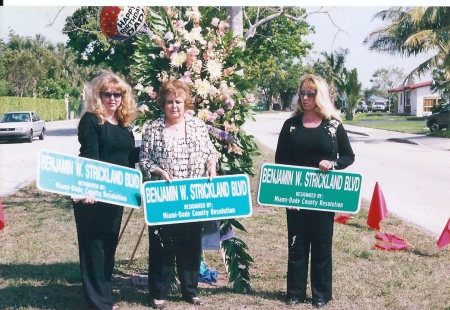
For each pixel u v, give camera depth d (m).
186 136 4.59
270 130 33.66
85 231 4.48
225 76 5.22
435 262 6.44
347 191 4.69
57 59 59.16
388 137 28.20
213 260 6.52
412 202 10.43
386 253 6.78
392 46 27.44
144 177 5.20
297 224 4.81
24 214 9.37
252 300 5.00
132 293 5.19
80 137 4.44
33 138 26.66
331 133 4.68
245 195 4.64
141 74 5.30
